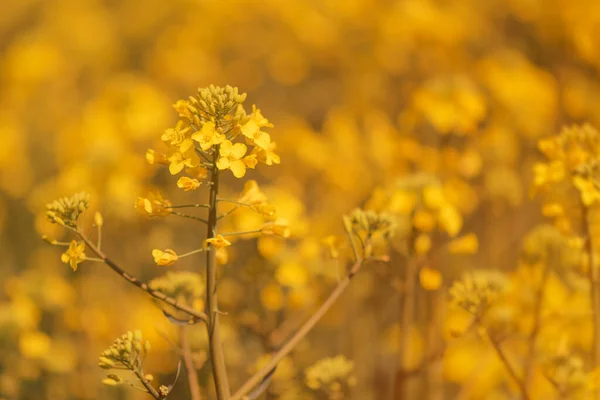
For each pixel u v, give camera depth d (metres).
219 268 2.86
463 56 5.89
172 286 2.36
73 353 4.14
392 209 2.80
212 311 1.71
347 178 4.70
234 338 3.18
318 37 7.27
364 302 4.45
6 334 3.77
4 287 5.07
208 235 1.72
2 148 6.09
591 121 5.68
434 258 3.18
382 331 4.51
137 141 5.18
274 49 7.67
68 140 5.11
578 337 3.14
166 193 4.77
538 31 6.39
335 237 2.12
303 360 3.36
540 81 5.56
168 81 7.74
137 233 4.77
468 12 6.54
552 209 2.43
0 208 5.71
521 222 4.94
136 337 1.75
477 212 4.98
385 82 6.09
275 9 7.75
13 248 5.60
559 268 3.00
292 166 5.12
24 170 6.12
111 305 4.52
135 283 1.71
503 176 4.52
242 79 7.81
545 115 5.27
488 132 3.89
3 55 8.95
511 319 2.93
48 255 5.07
